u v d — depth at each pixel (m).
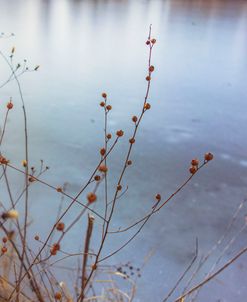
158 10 18.22
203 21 15.66
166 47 10.73
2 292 1.41
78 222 2.87
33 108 5.26
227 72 8.54
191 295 2.15
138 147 4.47
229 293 2.36
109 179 3.64
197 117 5.68
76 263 2.26
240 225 3.11
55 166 3.77
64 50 9.16
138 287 2.31
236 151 4.58
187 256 2.68
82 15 14.94
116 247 2.67
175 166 4.08
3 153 3.86
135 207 3.22
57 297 1.23
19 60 7.60
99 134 4.71
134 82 7.25
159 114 5.68
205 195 3.53
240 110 6.12
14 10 14.20
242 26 14.93
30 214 2.83
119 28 12.98
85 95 6.18
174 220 3.10
